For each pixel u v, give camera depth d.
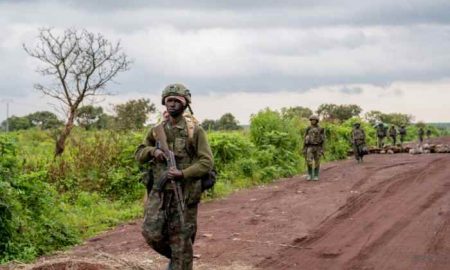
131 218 12.28
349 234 10.47
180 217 6.21
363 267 8.35
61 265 7.45
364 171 20.78
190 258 6.39
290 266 8.43
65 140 20.77
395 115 68.00
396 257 8.86
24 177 10.23
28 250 8.78
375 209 12.88
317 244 9.76
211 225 11.44
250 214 12.60
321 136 19.00
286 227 11.15
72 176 14.13
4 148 10.18
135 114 27.56
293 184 17.97
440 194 14.77
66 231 9.92
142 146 6.54
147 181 6.45
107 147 15.19
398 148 33.41
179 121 6.38
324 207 13.28
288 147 22.44
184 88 6.37
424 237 10.12
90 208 12.71
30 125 46.34
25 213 9.62
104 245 9.63
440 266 8.38
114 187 14.22
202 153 6.28
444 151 32.19
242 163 18.78
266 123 22.66
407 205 13.26
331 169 22.28
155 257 8.70
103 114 26.00
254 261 8.68
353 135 25.53
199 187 6.34
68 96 22.88
